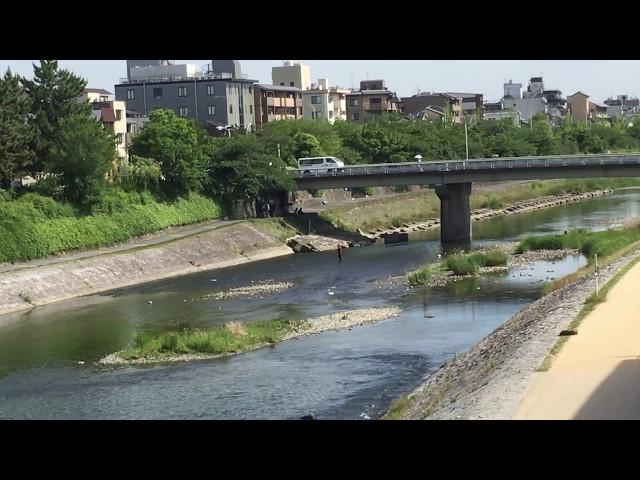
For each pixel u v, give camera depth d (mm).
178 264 71625
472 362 32844
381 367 36312
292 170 94250
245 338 42031
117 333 46625
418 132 130000
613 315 34094
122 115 112062
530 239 71875
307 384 34062
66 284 61719
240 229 82688
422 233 95312
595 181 139375
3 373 38562
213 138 98125
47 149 79250
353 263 71188
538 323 35000
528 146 141250
